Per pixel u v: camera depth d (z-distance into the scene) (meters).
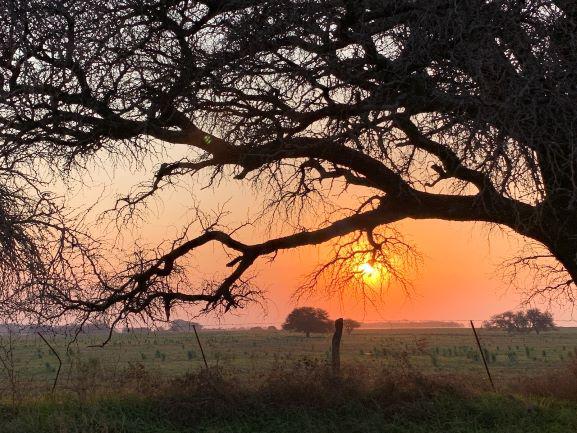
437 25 9.16
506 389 16.53
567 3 9.47
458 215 12.64
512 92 8.79
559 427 12.15
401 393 13.77
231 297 14.27
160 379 16.25
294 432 12.05
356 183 12.84
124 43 10.98
